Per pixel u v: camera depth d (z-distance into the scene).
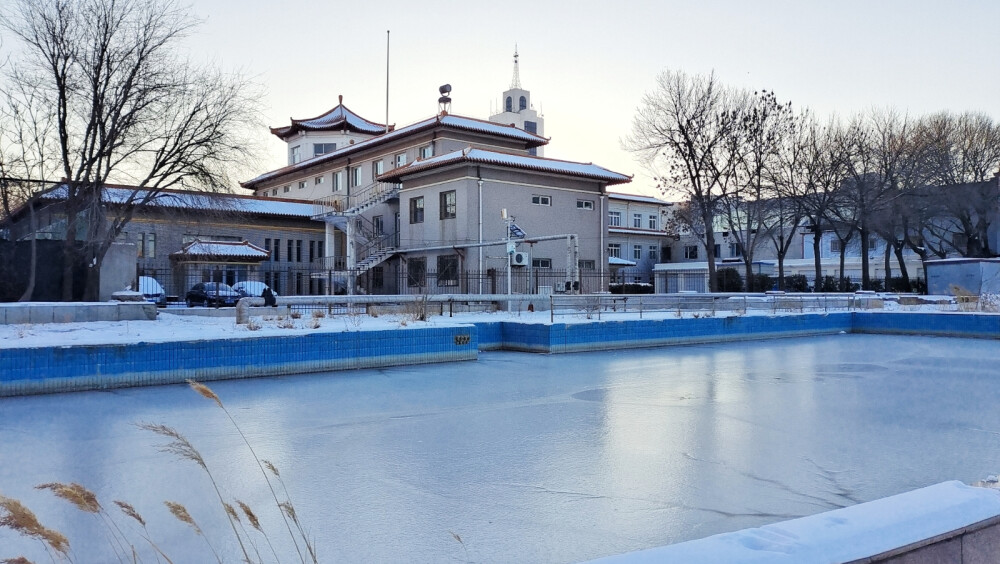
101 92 19.88
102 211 20.31
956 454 7.03
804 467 6.55
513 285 35.84
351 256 38.22
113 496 5.68
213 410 9.44
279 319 17.39
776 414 9.22
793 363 15.13
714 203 39.09
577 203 40.69
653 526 4.98
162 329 14.16
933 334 22.48
